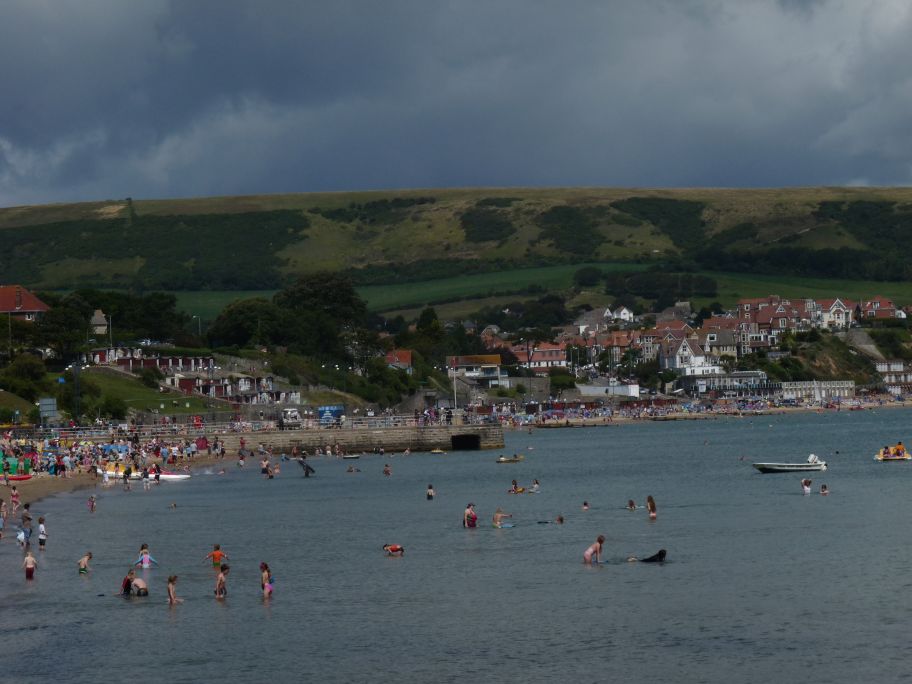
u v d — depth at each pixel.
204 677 71.00
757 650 74.81
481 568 99.94
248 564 103.25
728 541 111.25
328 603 87.69
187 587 93.38
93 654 75.19
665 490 159.88
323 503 148.38
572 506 141.75
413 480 180.12
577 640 77.56
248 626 81.38
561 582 93.81
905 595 86.88
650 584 92.50
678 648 75.56
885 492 148.88
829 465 197.12
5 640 78.38
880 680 68.94
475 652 75.31
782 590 89.50
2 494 158.38
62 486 169.75
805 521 123.38
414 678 70.75
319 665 73.06
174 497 157.12
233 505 147.00
